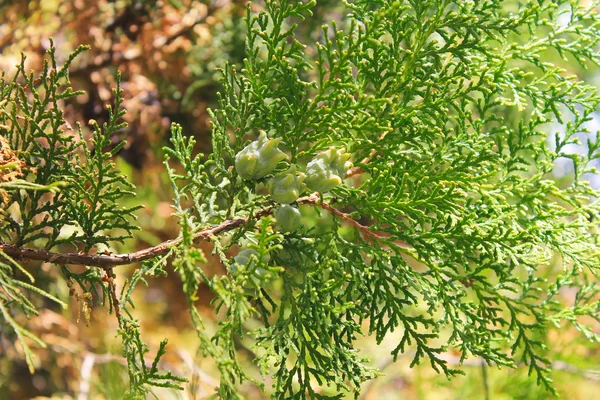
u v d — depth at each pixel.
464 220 0.53
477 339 0.54
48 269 0.82
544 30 0.88
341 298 0.54
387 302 0.54
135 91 0.82
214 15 0.86
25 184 0.48
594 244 0.56
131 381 0.51
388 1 0.54
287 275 0.53
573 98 0.57
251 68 0.53
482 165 0.55
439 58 0.55
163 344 0.51
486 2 0.55
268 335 0.52
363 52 0.53
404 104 0.54
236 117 0.54
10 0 0.81
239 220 0.53
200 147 0.88
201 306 1.13
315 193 0.54
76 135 0.78
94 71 0.81
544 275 0.85
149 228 1.03
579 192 0.58
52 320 0.84
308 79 0.82
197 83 0.82
